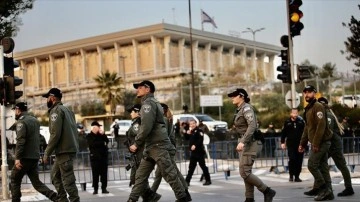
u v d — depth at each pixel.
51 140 9.73
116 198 13.19
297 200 10.70
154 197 10.98
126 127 39.03
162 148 9.34
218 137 28.19
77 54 129.12
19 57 137.00
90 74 125.81
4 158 13.31
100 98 83.81
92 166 14.57
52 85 131.25
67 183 9.88
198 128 15.52
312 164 10.52
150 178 17.97
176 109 70.25
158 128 9.36
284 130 15.33
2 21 23.45
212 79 102.06
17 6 23.58
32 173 11.16
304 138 10.86
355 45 31.28
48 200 13.17
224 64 128.62
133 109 12.30
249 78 98.62
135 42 117.56
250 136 9.27
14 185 11.11
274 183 14.99
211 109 60.91
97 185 14.61
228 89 63.94
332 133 10.62
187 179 15.37
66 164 9.84
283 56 17.53
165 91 83.19
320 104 10.45
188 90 69.88
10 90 13.25
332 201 10.29
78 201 9.99
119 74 119.06
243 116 9.45
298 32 17.34
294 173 15.24
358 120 34.59
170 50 114.75
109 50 122.88
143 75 112.81
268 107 54.72
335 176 15.67
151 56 115.44
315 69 84.62
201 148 15.45
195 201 11.48
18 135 10.85
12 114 13.48
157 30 113.12
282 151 18.77
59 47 129.38
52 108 9.86
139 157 11.33
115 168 22.23
